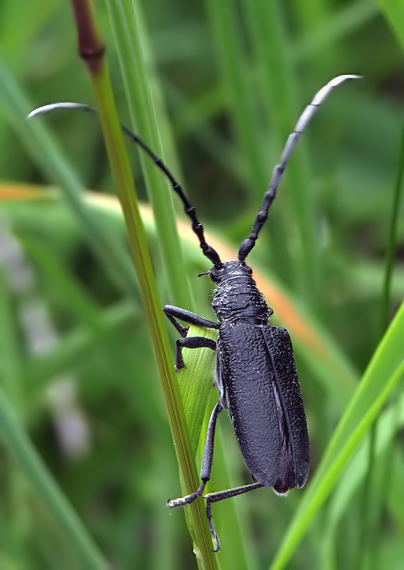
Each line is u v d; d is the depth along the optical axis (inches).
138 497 8.2
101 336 7.3
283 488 5.8
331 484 5.7
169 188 5.8
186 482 5.2
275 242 7.6
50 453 8.4
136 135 5.7
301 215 7.4
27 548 7.6
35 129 6.5
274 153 8.3
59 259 8.7
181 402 5.1
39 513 7.6
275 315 6.6
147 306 4.9
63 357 7.7
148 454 8.3
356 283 8.6
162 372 5.1
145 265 4.9
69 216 7.9
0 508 7.7
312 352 6.6
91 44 4.5
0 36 8.2
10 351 7.7
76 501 8.3
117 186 4.7
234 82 7.3
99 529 8.2
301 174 7.4
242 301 6.1
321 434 7.2
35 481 6.3
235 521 5.9
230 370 5.9
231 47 7.3
